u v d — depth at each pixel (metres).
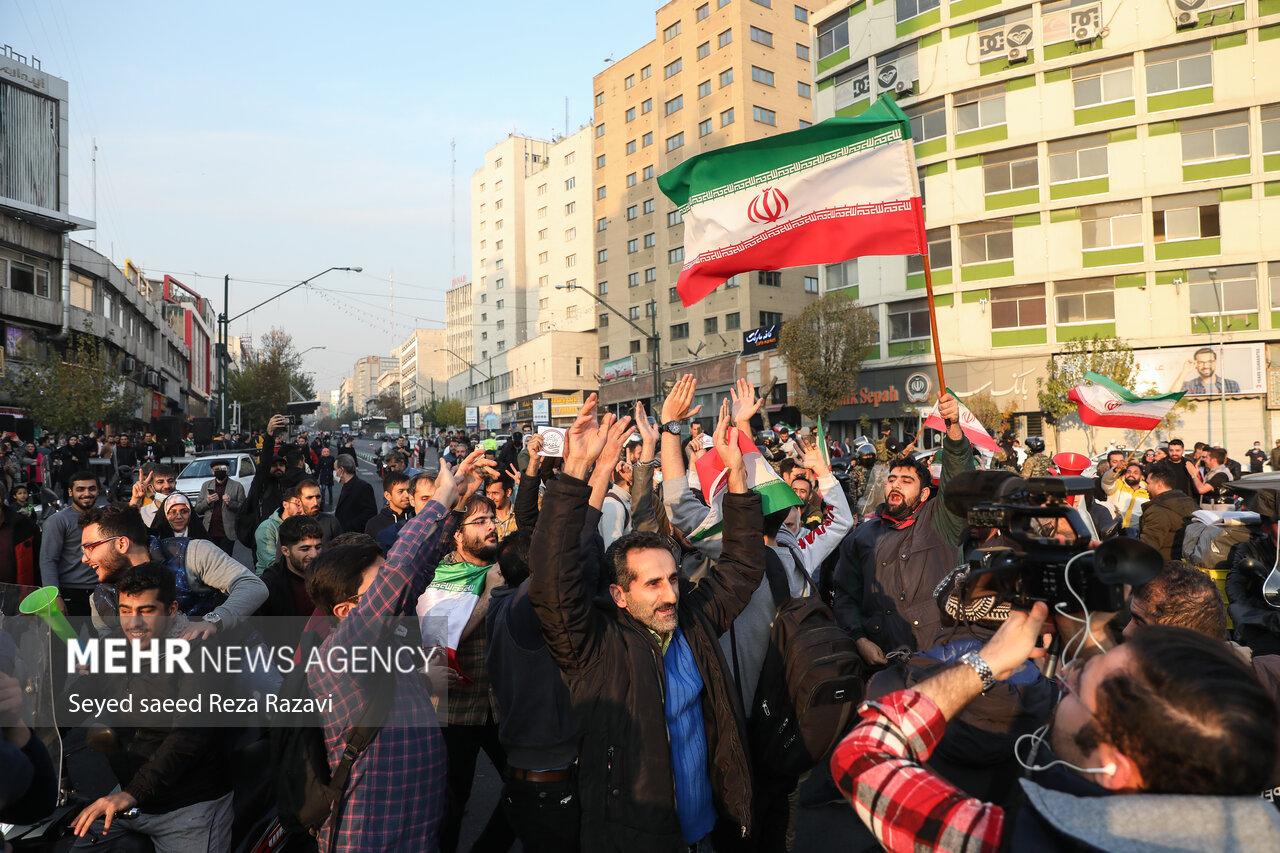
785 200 5.45
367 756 2.59
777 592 3.28
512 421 78.50
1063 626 1.52
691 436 5.23
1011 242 30.84
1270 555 3.88
